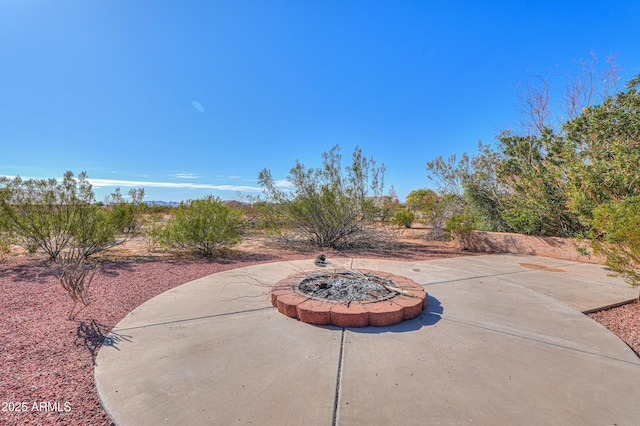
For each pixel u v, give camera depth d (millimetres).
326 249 9477
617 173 5887
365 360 2553
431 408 1954
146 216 10352
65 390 2230
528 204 8141
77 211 7184
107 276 5668
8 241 7117
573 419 1853
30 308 3934
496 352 2686
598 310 3867
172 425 1811
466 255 8172
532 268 6270
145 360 2562
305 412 1919
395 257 7918
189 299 4137
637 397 2064
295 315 3469
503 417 1869
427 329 3170
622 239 3938
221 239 8266
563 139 7637
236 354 2658
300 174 9570
